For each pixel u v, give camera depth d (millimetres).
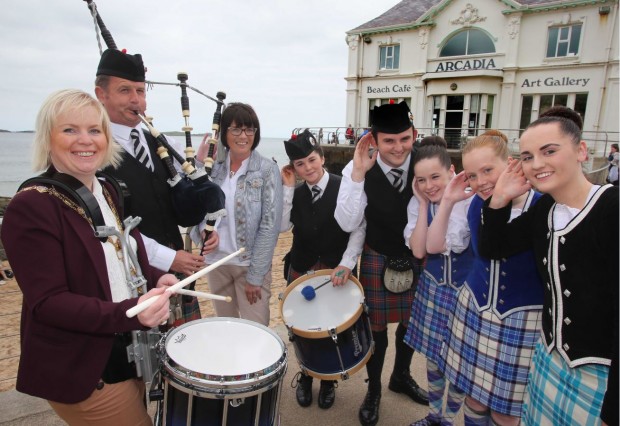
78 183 1238
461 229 1812
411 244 1994
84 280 1210
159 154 1900
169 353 1371
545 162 1142
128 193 1520
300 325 1955
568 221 1179
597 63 13961
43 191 1158
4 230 1132
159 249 1846
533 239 1333
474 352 1620
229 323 1647
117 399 1313
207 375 1242
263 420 1338
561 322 1193
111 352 1280
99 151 1250
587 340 1131
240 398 1265
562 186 1158
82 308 1124
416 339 2033
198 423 1269
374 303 2236
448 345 1800
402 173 2080
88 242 1212
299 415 2230
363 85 18234
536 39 14883
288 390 2449
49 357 1174
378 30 17219
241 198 2234
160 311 1181
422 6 18016
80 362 1203
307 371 2010
